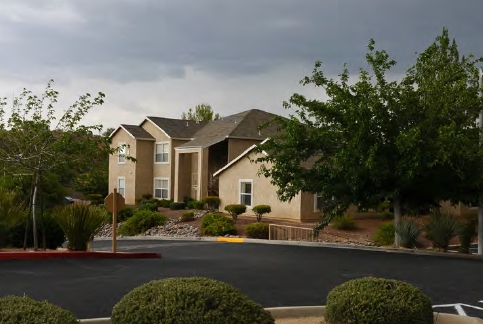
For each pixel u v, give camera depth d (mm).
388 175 19078
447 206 32000
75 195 47062
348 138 19094
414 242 20031
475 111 19234
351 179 19000
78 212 15625
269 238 27031
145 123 48938
